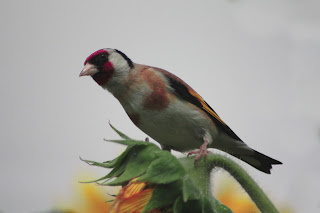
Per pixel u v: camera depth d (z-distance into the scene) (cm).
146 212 455
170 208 465
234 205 518
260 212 525
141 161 482
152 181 461
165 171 469
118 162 495
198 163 521
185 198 452
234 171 529
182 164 511
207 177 514
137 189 470
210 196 498
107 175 496
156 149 486
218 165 528
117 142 490
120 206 453
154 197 460
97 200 500
